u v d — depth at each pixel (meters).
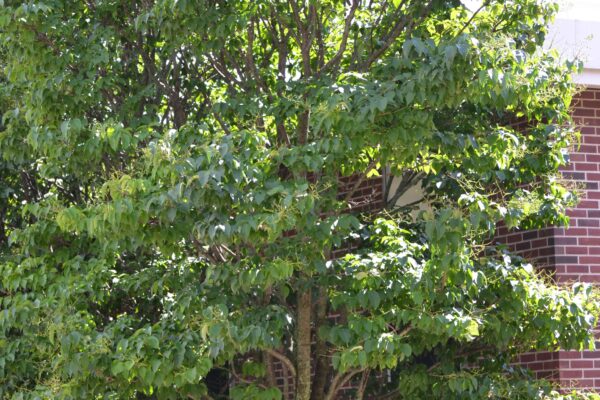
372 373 10.46
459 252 7.86
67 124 8.23
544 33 9.73
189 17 8.53
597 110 11.57
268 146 9.24
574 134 9.88
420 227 9.88
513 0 9.64
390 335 7.97
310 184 8.58
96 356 8.20
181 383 7.97
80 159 8.59
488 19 9.80
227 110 9.03
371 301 8.13
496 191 9.96
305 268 8.22
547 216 9.79
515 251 11.56
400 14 9.83
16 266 9.40
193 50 8.89
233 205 7.81
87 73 8.85
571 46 11.20
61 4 8.90
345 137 7.88
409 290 8.20
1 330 9.80
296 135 9.44
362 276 8.08
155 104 10.05
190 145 7.74
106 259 9.25
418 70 7.70
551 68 9.18
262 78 9.73
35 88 8.71
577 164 11.45
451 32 9.88
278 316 8.40
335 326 8.30
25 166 11.27
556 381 10.86
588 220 11.34
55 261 9.33
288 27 9.63
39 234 9.10
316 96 8.30
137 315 10.46
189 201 7.75
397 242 8.44
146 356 7.96
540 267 11.25
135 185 7.66
